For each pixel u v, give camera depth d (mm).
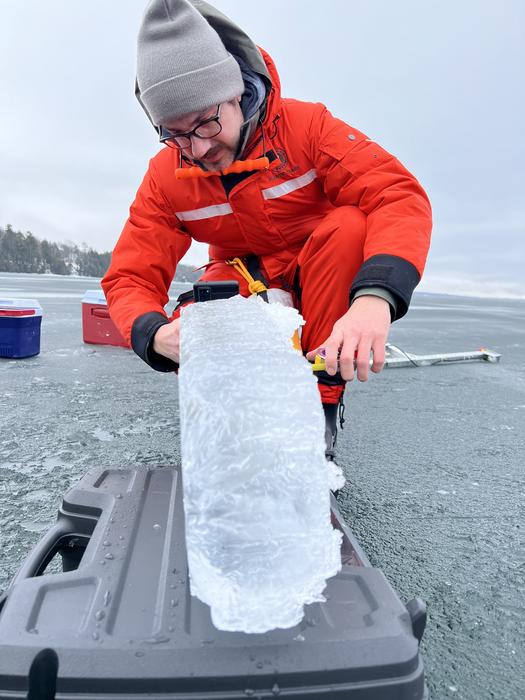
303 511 549
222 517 514
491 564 1048
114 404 2225
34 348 3352
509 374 3180
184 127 1131
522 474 1535
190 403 562
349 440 1826
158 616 604
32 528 1141
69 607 627
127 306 1206
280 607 522
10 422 1921
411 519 1233
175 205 1359
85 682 523
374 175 1223
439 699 709
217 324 723
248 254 1500
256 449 522
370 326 898
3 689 523
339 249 1239
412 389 2695
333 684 535
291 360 625
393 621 597
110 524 805
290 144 1287
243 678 526
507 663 779
